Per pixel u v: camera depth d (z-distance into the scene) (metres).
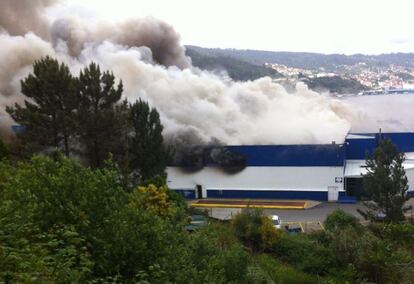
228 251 16.30
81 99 32.59
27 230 8.97
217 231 23.59
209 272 11.19
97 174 11.11
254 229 25.92
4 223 8.62
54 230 9.64
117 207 10.63
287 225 40.34
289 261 24.12
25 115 31.34
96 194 10.55
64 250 8.30
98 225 10.13
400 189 35.59
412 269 20.14
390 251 21.64
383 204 35.81
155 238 10.37
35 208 9.63
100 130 32.00
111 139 32.72
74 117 31.59
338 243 23.50
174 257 10.40
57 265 7.75
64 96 31.70
